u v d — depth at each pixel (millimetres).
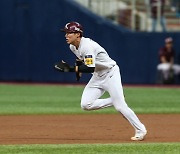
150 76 76000
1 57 79438
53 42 77688
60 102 55125
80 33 29797
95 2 80750
